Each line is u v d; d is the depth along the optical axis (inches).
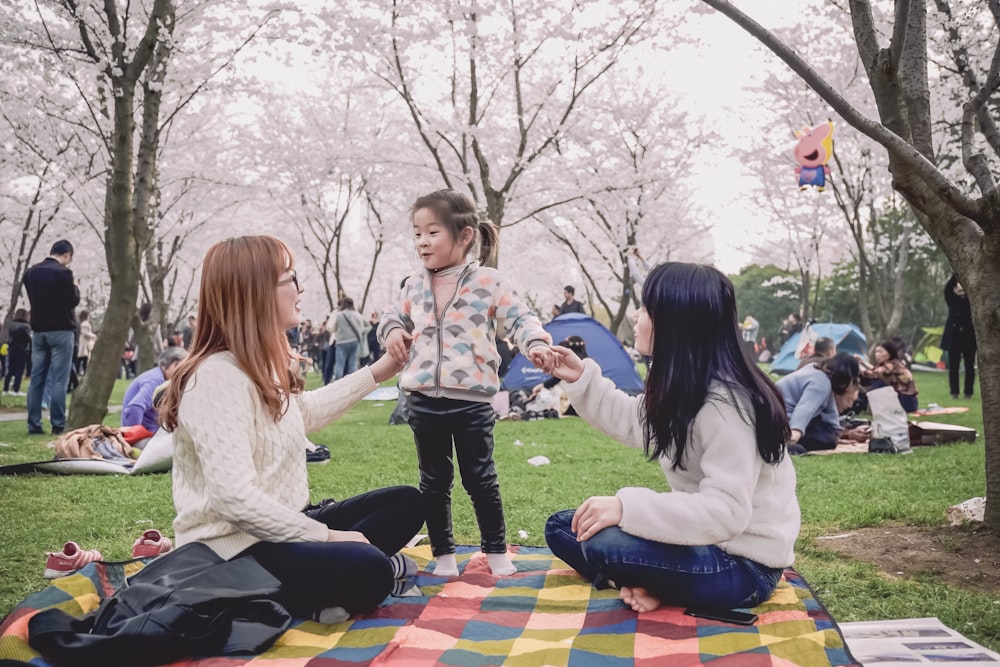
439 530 129.0
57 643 86.6
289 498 110.3
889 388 265.1
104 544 155.3
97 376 330.6
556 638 98.3
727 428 102.0
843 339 798.5
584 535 105.4
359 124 828.6
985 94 155.0
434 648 95.7
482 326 128.6
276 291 108.3
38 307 341.7
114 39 338.6
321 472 238.1
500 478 222.2
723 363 104.7
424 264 134.3
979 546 143.3
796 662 88.0
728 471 100.9
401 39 495.5
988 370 148.6
